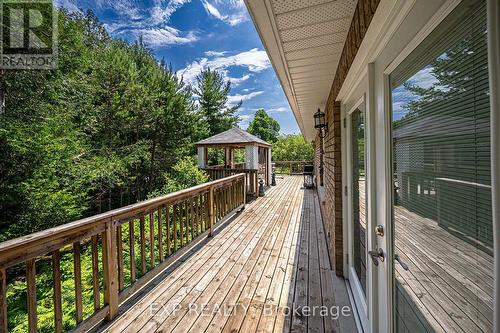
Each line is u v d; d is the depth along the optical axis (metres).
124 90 11.33
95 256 1.98
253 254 3.39
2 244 1.38
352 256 2.38
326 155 3.97
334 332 1.89
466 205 0.64
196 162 12.86
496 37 0.48
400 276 1.09
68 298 3.12
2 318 1.37
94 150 10.01
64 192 6.88
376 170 1.33
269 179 11.25
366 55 1.34
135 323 2.02
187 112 13.73
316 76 2.57
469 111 0.62
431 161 0.81
